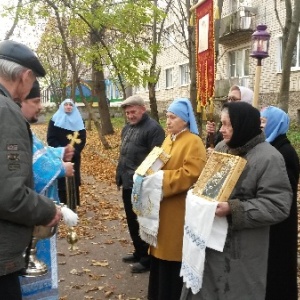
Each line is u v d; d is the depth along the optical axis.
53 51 20.67
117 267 5.19
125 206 5.01
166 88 30.70
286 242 3.31
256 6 20.67
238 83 22.44
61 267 5.18
